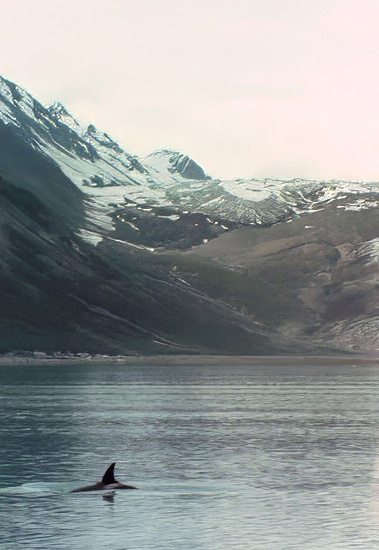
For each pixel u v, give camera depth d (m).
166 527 46.50
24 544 43.00
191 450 75.81
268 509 50.78
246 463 68.06
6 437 85.81
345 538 44.12
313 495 54.88
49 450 75.62
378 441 82.81
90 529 46.00
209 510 50.53
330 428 95.19
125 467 65.75
